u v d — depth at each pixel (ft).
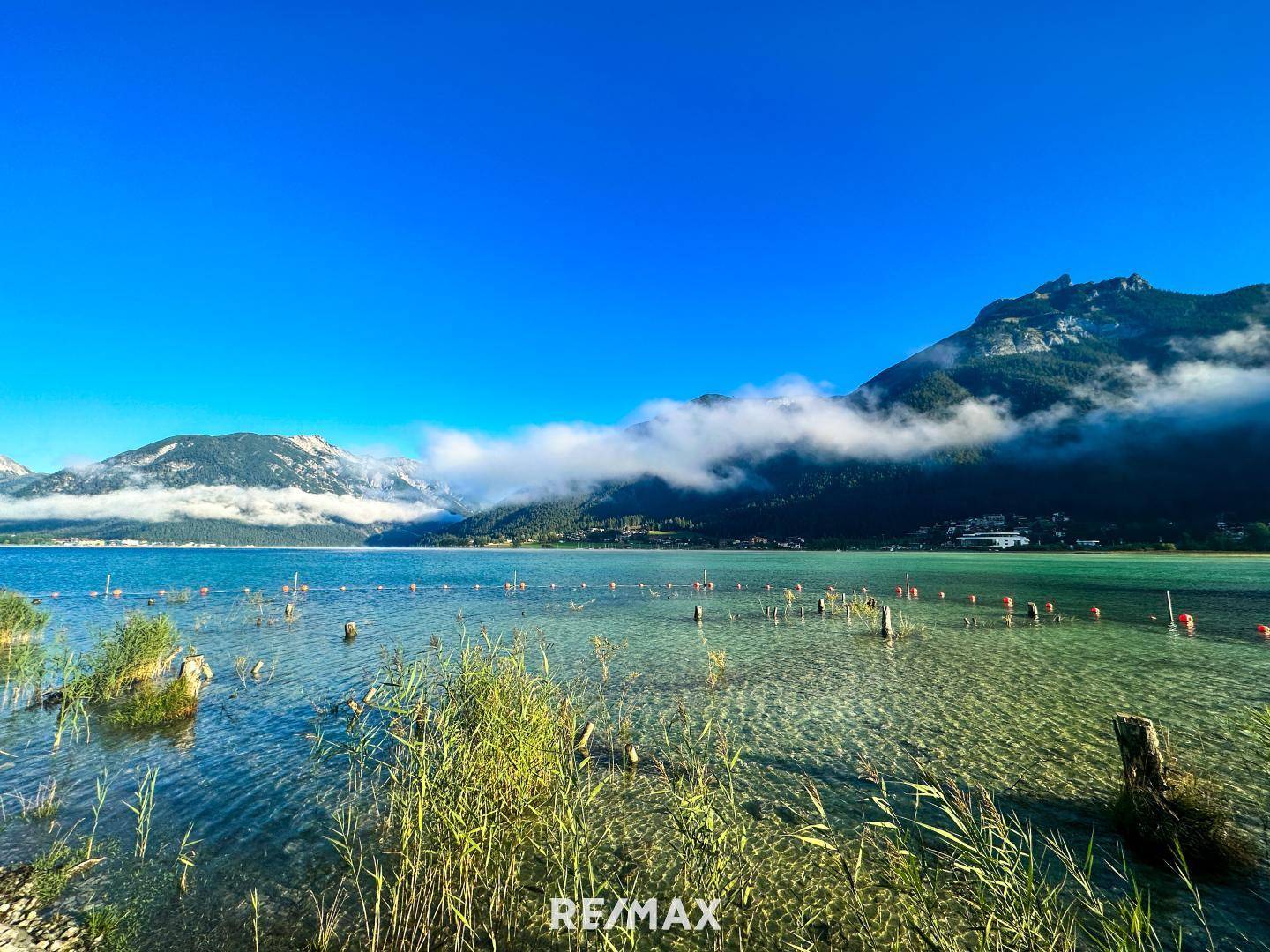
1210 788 33.83
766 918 28.66
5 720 57.21
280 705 62.44
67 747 50.16
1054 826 36.11
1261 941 25.76
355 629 113.60
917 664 82.84
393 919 28.40
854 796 41.14
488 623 127.24
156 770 45.60
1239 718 56.70
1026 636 107.34
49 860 33.35
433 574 320.09
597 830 36.65
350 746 50.21
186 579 265.95
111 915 28.94
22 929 27.68
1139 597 171.94
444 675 47.93
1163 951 25.30
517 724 38.99
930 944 23.91
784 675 75.87
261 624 126.00
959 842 26.86
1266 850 32.65
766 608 153.28
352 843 35.45
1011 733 52.85
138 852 34.42
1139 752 33.94
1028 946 23.02
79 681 63.31
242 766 46.26
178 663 79.51
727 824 37.27
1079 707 61.00
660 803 40.09
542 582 256.93
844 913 28.78
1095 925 26.91
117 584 237.04
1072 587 204.44
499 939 27.45
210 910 29.43
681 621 130.82
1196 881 30.07
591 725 49.73
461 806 32.63
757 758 47.88
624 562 454.81
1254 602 156.25
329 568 384.88
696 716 58.70
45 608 151.33
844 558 501.15
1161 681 72.13
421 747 34.65
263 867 32.99
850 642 101.50
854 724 56.03
